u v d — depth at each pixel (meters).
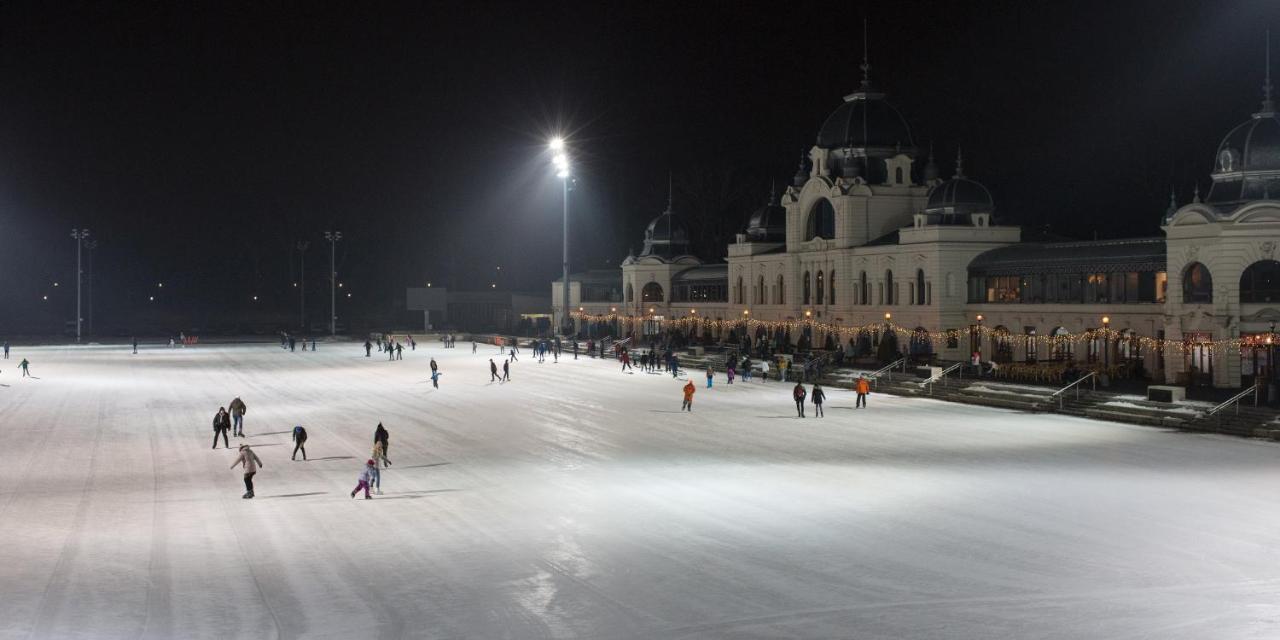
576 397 84.88
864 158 120.06
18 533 38.88
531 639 27.25
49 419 72.75
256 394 89.31
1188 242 74.88
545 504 43.25
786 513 41.03
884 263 109.69
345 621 28.80
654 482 47.72
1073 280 89.44
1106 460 51.72
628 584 31.86
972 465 50.91
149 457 56.44
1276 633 26.55
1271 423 58.19
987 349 98.56
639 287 160.25
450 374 109.06
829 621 28.17
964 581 31.69
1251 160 75.81
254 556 35.50
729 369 94.69
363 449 58.56
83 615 29.41
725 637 27.08
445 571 33.47
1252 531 37.16
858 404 76.19
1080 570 32.66
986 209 102.75
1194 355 75.44
